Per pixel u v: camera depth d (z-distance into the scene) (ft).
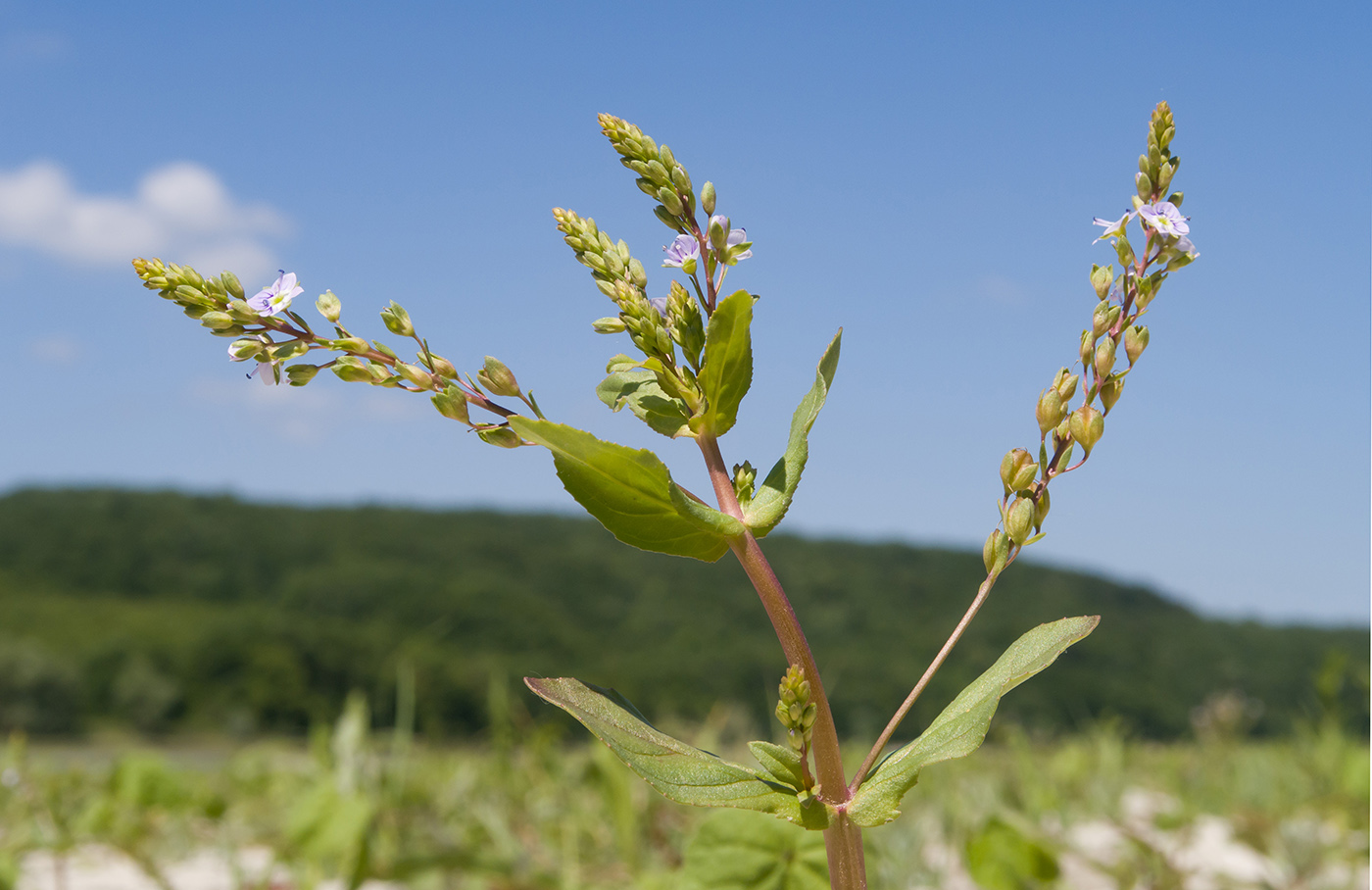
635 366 0.73
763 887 0.80
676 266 0.71
